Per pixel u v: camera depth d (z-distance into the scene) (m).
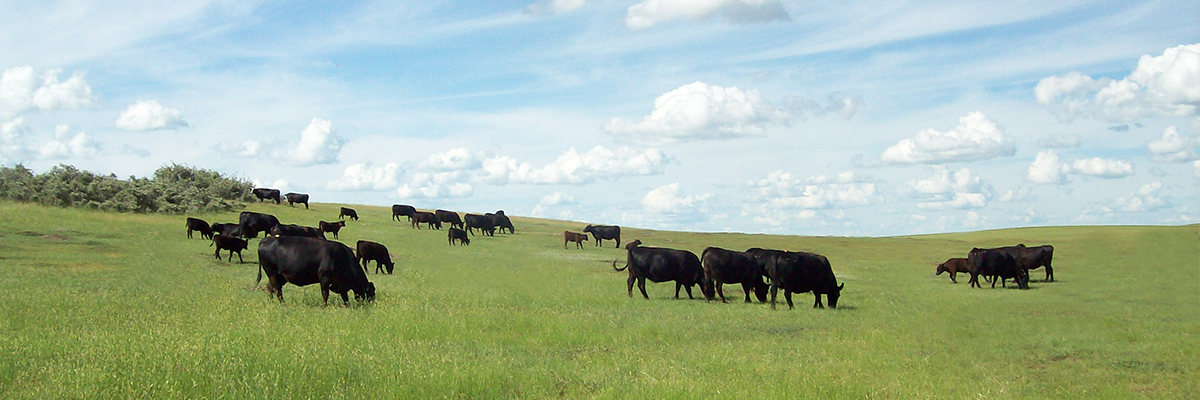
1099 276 31.19
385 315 14.21
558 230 60.09
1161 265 36.28
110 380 7.81
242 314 13.88
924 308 20.00
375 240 40.12
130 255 26.50
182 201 46.69
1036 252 29.59
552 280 25.53
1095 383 10.02
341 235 41.34
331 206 66.25
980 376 10.40
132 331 11.34
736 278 21.14
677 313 17.55
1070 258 40.38
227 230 35.16
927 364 11.05
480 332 13.03
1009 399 8.87
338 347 10.10
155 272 22.31
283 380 8.20
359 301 16.77
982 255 27.09
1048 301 21.92
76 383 7.71
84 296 15.81
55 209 38.34
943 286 27.81
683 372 9.77
